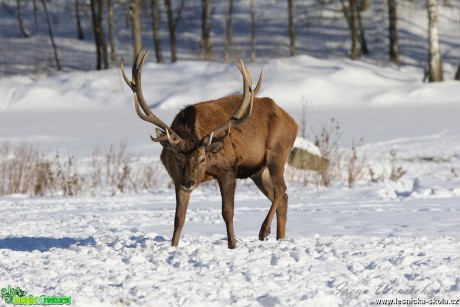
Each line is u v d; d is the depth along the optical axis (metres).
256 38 137.00
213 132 23.52
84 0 157.75
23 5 163.75
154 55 133.00
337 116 72.88
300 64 99.00
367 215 31.28
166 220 31.89
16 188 46.75
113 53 127.81
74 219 32.91
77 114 83.25
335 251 22.62
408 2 143.25
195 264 21.56
